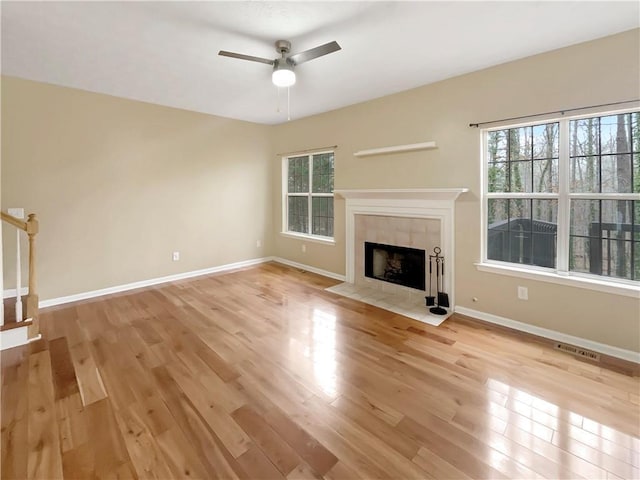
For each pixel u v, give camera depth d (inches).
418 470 60.8
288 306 148.3
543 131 116.1
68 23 92.1
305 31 96.7
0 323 107.7
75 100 151.6
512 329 122.5
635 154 99.2
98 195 161.5
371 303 151.6
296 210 226.8
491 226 130.8
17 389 85.6
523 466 61.6
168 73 130.2
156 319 133.3
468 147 130.3
